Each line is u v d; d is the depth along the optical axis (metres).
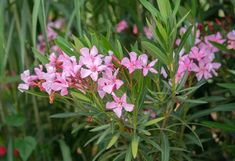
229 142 1.12
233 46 0.96
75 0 0.96
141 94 0.80
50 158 1.27
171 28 0.81
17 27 1.21
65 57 0.81
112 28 1.21
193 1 0.93
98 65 0.78
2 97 1.32
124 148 0.89
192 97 1.12
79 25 0.96
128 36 1.27
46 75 0.79
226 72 1.04
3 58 1.05
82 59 0.79
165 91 0.88
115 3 1.29
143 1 0.84
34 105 1.29
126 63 0.79
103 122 0.88
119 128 0.84
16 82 1.33
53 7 1.36
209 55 0.92
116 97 0.79
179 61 0.88
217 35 1.01
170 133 0.91
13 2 1.21
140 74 0.80
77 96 0.82
